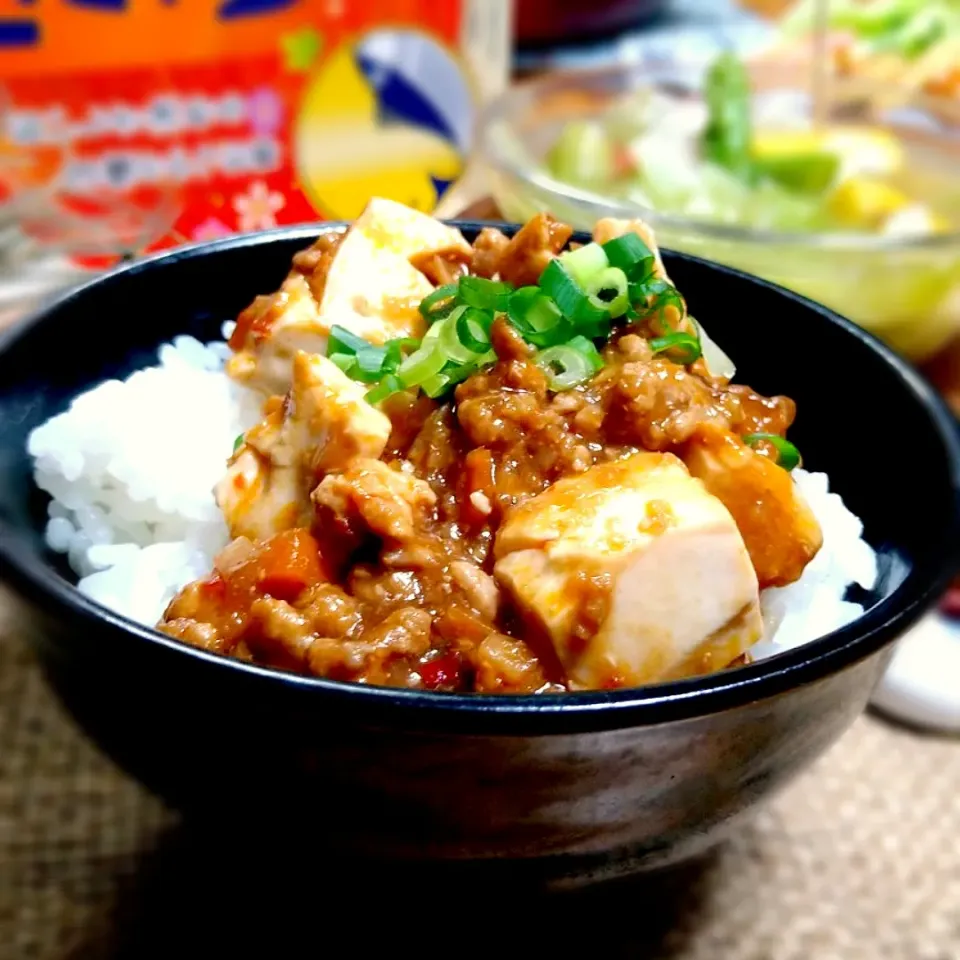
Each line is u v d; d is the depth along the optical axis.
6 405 0.23
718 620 0.20
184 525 0.24
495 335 0.23
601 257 0.24
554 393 0.23
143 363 0.26
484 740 0.17
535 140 0.47
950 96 0.50
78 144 0.39
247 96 0.40
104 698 0.19
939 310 0.38
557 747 0.18
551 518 0.20
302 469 0.22
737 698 0.18
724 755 0.19
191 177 0.40
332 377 0.22
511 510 0.21
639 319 0.24
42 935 0.24
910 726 0.29
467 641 0.20
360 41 0.41
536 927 0.23
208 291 0.26
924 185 0.47
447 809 0.18
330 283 0.24
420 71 0.43
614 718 0.17
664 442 0.22
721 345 0.26
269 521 0.22
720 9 0.69
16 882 0.25
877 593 0.23
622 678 0.20
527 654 0.20
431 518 0.22
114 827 0.26
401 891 0.20
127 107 0.39
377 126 0.43
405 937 0.23
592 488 0.21
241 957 0.24
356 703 0.17
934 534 0.21
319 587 0.21
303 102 0.41
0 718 0.28
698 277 0.26
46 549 0.23
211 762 0.19
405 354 0.24
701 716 0.18
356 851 0.19
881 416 0.24
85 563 0.24
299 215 0.41
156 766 0.20
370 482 0.21
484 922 0.21
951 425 0.23
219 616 0.21
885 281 0.37
